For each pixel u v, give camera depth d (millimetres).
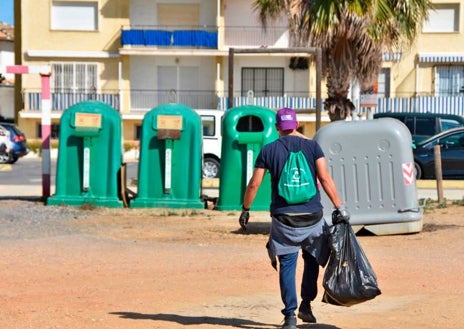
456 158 26625
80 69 51406
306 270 8227
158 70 51531
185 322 8625
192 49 50438
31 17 51094
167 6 51344
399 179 14836
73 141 19250
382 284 10672
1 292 10219
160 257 12789
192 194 19031
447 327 8406
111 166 19141
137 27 51312
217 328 8375
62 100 50781
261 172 8078
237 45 51219
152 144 19000
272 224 8016
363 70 23047
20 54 53062
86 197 19172
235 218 17672
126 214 18078
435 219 17281
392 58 36062
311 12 22031
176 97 51281
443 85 50656
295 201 7887
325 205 14695
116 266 12031
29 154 46969
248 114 18891
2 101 56562
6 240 14531
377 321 8703
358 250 7906
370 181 14852
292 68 50906
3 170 34750
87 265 12109
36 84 51281
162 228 16141
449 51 50281
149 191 19094
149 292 10211
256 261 12414
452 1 49844
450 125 29766
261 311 9180
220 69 51219
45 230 15797
